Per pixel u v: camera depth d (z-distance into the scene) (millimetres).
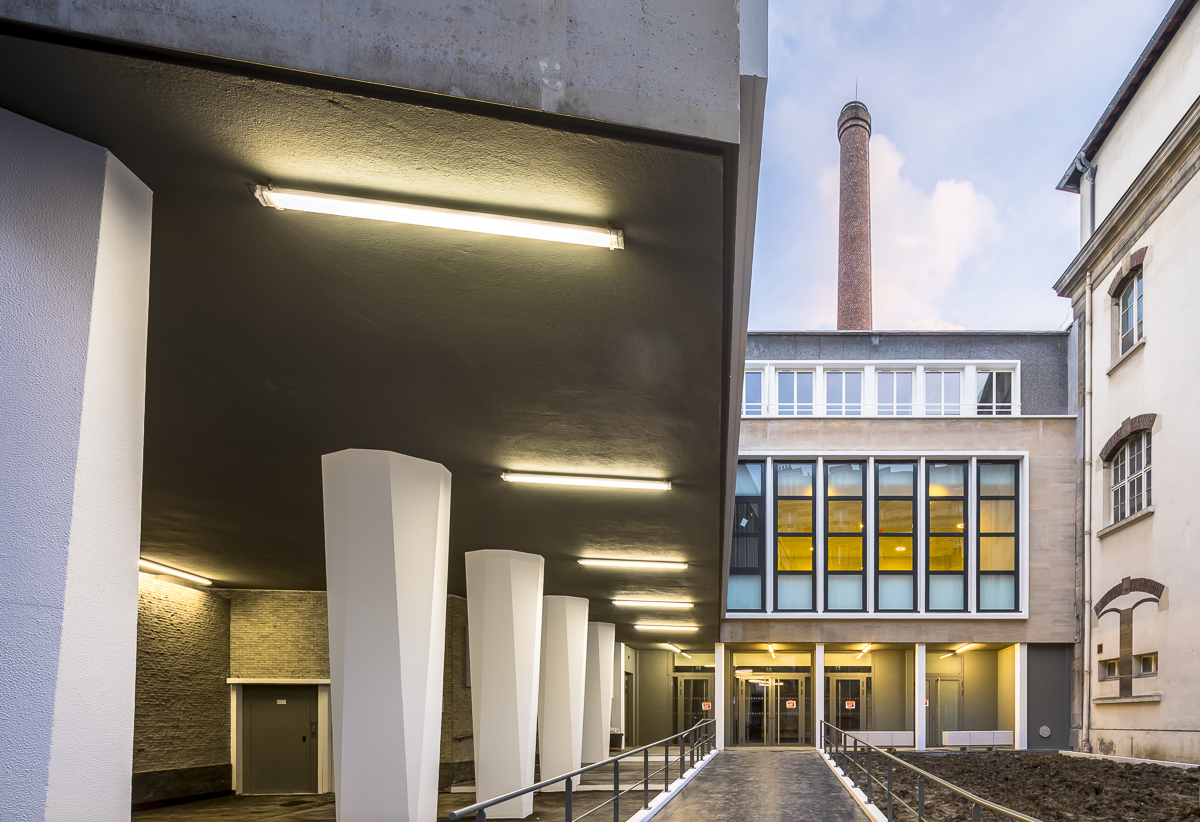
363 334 6887
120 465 4070
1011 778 17641
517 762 12453
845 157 51156
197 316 6594
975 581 28391
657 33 4160
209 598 19203
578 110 4027
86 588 3781
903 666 30875
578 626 17297
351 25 3859
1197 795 14039
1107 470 25719
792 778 17469
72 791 3652
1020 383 30922
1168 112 22719
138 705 16297
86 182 4105
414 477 8227
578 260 5582
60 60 3709
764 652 31703
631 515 13203
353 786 7652
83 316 3947
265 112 4070
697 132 4125
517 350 7168
